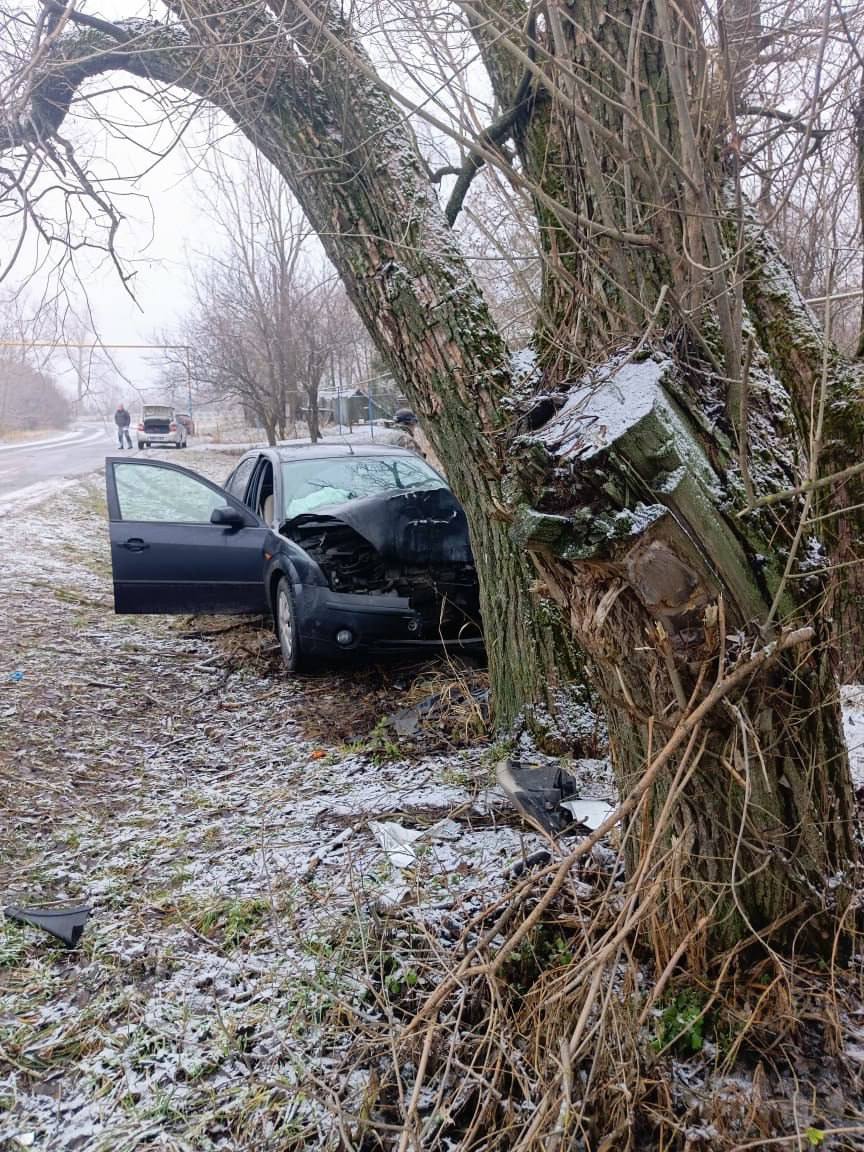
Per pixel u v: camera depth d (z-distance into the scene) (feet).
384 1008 7.73
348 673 19.03
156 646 21.80
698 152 6.54
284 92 10.97
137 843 12.17
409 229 10.63
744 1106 6.63
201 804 13.37
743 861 7.32
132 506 20.43
